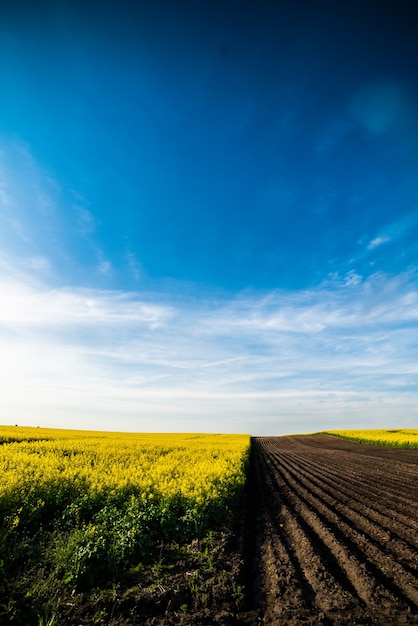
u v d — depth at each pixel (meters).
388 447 43.47
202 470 13.69
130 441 30.89
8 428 42.12
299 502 12.39
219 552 7.43
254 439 75.25
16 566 6.20
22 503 8.33
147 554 6.92
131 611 5.13
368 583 5.82
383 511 10.75
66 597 5.46
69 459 16.86
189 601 5.51
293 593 5.66
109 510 8.33
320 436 75.50
